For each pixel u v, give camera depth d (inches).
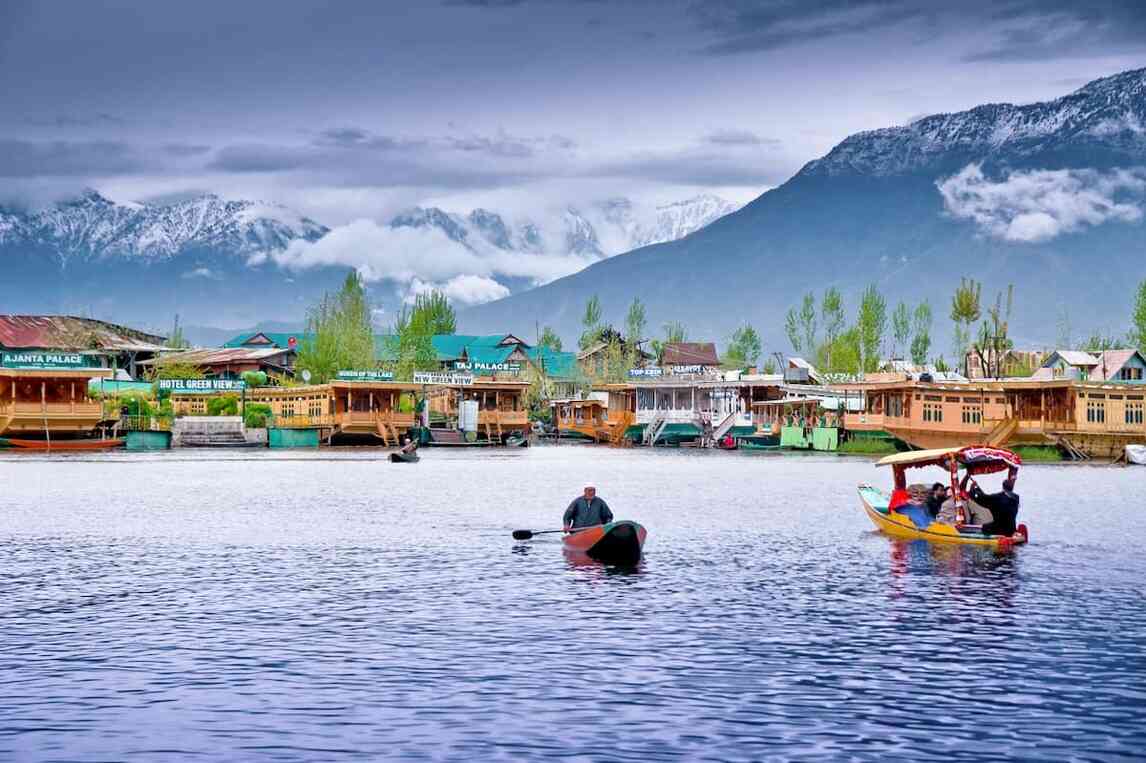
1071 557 1475.1
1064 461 4165.8
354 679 854.5
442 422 5910.4
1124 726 746.2
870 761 683.4
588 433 6545.3
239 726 745.6
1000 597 1182.9
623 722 752.3
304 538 1686.8
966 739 720.3
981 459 1628.9
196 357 6594.5
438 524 1886.1
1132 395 4180.6
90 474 3211.1
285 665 895.1
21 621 1059.3
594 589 1230.9
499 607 1128.2
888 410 4677.7
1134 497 2470.5
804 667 887.7
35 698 807.1
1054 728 741.9
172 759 686.5
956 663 900.6
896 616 1082.7
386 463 3927.2
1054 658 917.2
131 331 7071.9
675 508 2206.0
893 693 818.8
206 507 2190.0
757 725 746.2
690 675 864.9
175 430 5098.4
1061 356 5807.1
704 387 5984.3
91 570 1368.1
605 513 1558.8
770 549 1561.3
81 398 4594.0
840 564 1416.1
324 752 697.6
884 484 2974.9
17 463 3774.6
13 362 4527.6
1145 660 911.0
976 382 4552.2
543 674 866.8
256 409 5447.8
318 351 5920.3
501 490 2667.3
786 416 5502.0
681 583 1273.4
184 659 914.7
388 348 6668.3
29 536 1712.6
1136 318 6131.9
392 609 1117.1
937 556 1487.5
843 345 7352.4
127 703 796.0
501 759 685.3
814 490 2704.2
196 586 1253.7
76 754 694.5
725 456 4687.5
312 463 3880.4
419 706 787.4
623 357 7780.5
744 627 1032.2
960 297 6235.2
